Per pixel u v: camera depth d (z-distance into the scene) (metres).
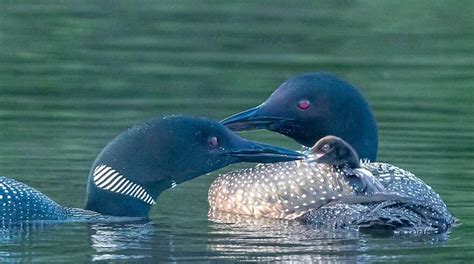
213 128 12.34
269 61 21.28
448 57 22.06
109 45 22.11
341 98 13.38
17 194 11.80
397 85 19.62
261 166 12.88
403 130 16.38
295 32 23.77
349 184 12.24
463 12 25.69
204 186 13.98
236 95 18.66
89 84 19.11
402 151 15.15
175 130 12.23
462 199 13.08
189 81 19.58
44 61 20.66
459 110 17.75
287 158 12.39
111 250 10.71
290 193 12.41
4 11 24.50
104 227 11.67
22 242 10.95
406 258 10.61
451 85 19.67
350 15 25.50
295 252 10.77
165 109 17.58
